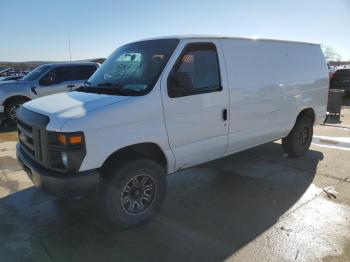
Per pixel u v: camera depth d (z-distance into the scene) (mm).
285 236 3586
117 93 3812
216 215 4078
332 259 3191
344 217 3990
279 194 4672
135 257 3246
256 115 4965
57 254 3293
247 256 3250
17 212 4148
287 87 5484
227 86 4449
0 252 3316
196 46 4141
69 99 3852
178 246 3426
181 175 5449
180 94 3912
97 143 3318
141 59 4129
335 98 10242
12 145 7496
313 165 5879
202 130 4230
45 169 3393
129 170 3580
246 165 5898
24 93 9883
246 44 4816
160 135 3785
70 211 4156
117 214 3598
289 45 5621
